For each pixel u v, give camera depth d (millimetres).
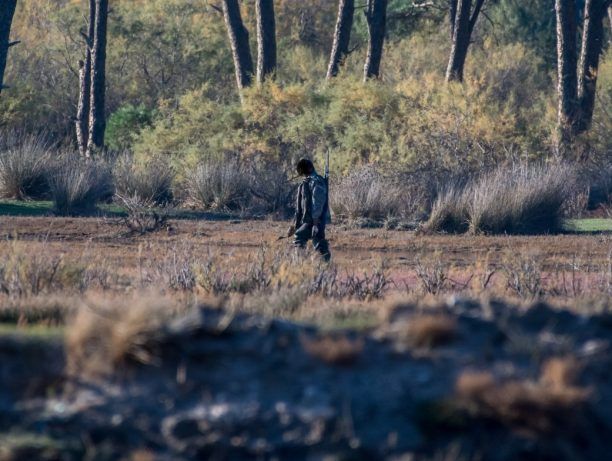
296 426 5129
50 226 17891
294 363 5535
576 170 26250
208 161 26391
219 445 5090
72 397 5312
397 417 5156
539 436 5086
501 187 20266
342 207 21969
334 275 11289
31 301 8453
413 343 5750
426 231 19375
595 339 5902
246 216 21922
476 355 5656
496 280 12211
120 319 5586
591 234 19422
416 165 25609
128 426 5180
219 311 6098
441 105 28594
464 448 5035
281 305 8852
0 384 5375
